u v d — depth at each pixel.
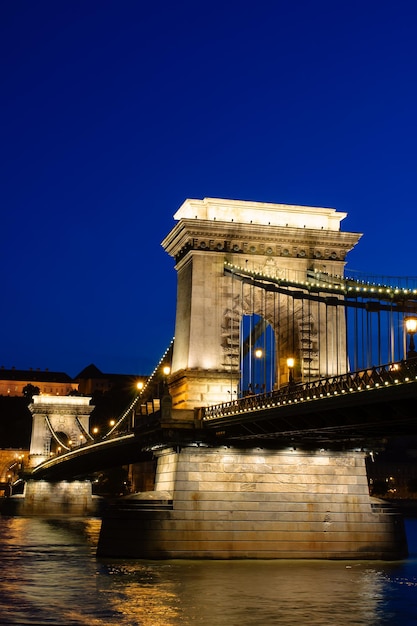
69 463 126.69
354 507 65.88
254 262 72.31
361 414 48.78
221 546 63.50
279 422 56.38
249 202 74.25
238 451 65.38
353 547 64.81
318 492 65.62
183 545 63.12
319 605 45.75
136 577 54.44
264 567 59.38
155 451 70.94
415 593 49.25
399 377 41.81
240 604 45.84
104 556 64.06
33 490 159.75
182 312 73.12
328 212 75.50
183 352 71.69
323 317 71.94
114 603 45.94
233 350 70.50
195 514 63.81
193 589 50.03
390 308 50.19
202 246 71.75
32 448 174.50
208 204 73.88
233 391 69.88
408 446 196.75
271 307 72.25
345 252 74.12
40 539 92.75
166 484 66.75
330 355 71.56
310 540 64.50
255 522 64.31
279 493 65.12
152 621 41.66
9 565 62.88
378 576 55.47
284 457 65.81
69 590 49.88
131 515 63.66
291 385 55.97
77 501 160.25
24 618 42.16
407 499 178.12
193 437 64.44
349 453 66.88
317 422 52.53
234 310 71.19
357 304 52.47
